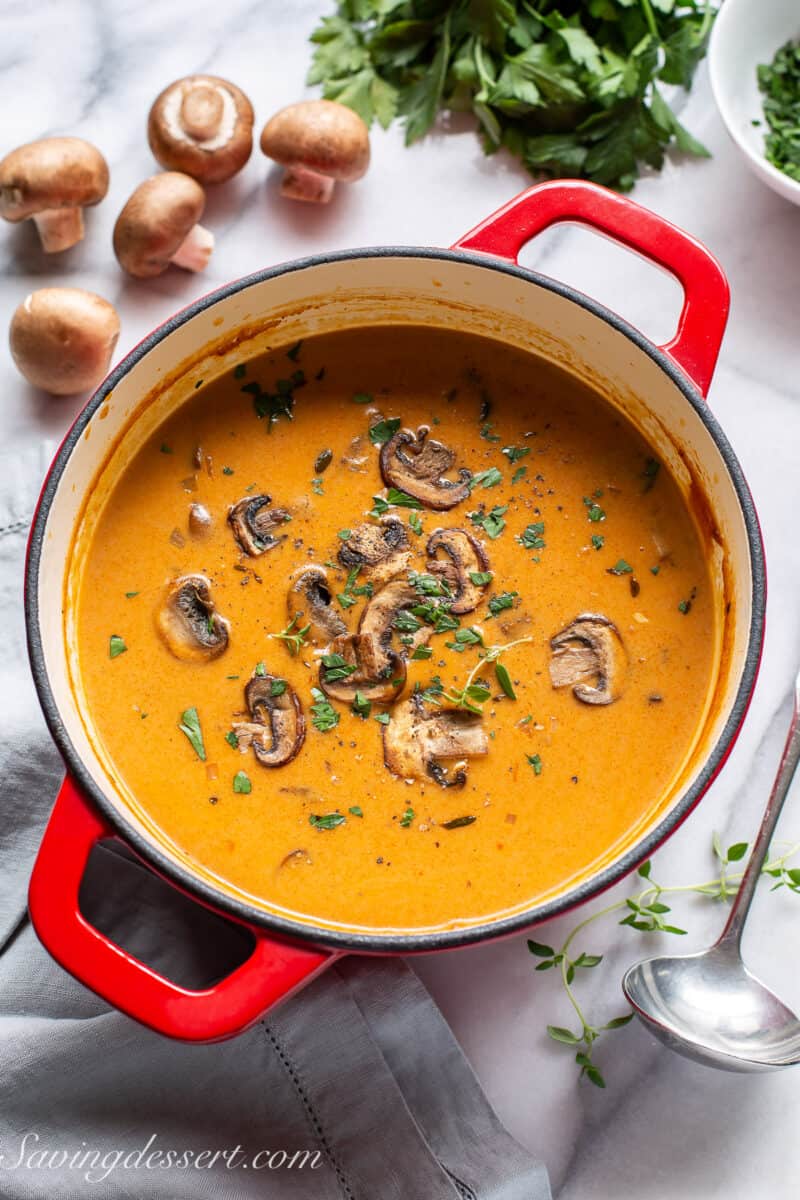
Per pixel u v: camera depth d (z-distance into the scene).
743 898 0.75
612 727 0.73
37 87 0.86
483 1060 0.77
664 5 0.82
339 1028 0.75
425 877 0.72
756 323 0.83
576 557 0.75
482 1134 0.75
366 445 0.76
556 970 0.78
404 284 0.75
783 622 0.80
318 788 0.72
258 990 0.68
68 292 0.80
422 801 0.72
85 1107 0.76
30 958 0.77
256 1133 0.75
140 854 0.67
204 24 0.86
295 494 0.75
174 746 0.73
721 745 0.69
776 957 0.78
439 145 0.85
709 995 0.75
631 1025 0.78
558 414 0.76
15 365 0.82
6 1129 0.75
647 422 0.75
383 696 0.73
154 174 0.85
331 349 0.77
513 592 0.74
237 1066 0.75
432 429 0.76
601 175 0.83
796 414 0.82
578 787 0.72
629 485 0.75
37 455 0.81
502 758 0.73
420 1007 0.75
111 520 0.75
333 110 0.81
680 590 0.74
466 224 0.84
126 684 0.73
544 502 0.75
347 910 0.72
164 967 0.77
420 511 0.75
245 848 0.72
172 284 0.84
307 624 0.74
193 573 0.74
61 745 0.68
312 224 0.84
